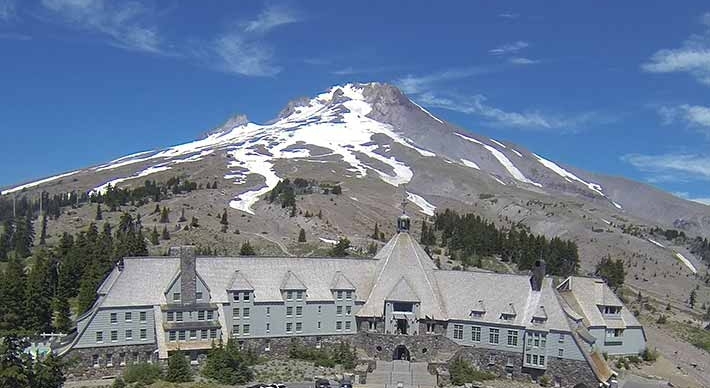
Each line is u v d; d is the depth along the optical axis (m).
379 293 126.94
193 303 115.50
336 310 125.56
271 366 114.50
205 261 122.75
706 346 155.88
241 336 118.75
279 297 122.31
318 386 101.12
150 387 98.81
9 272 141.38
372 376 112.25
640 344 132.38
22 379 74.69
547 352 112.94
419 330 122.38
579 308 128.25
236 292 118.94
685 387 114.50
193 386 98.88
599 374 110.19
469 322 121.12
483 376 115.81
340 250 196.75
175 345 110.81
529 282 121.69
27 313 127.06
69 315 131.88
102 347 108.25
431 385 108.88
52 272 153.12
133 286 113.75
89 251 163.12
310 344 123.44
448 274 130.25
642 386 111.88
